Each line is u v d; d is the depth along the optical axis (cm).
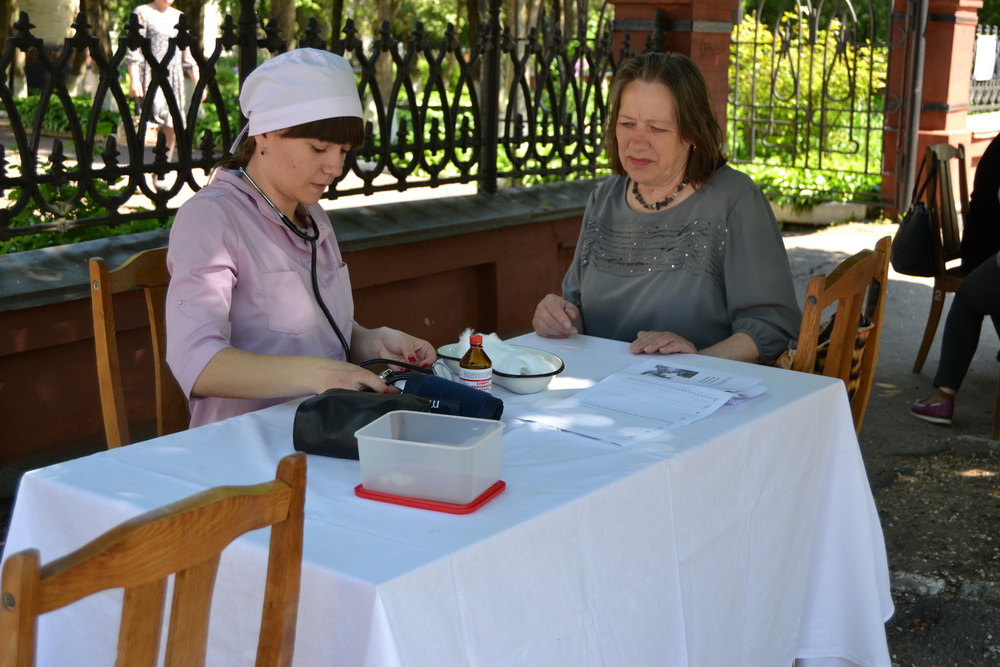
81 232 456
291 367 230
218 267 249
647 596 199
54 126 1126
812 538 263
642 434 218
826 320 326
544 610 175
